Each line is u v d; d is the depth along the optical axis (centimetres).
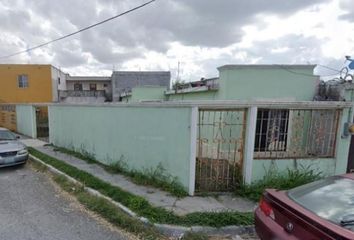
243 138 560
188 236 387
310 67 877
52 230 404
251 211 457
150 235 390
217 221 416
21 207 498
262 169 568
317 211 257
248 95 860
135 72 3594
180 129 553
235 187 556
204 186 562
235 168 573
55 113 1151
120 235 392
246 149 554
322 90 880
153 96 1809
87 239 378
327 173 587
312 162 584
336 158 588
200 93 1109
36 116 1592
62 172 734
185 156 545
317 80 895
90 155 888
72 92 3203
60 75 3266
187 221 417
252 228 410
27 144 1224
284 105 545
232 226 409
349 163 632
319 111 584
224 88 865
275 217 287
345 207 253
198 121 542
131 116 686
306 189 307
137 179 632
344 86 786
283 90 874
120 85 3544
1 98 2536
